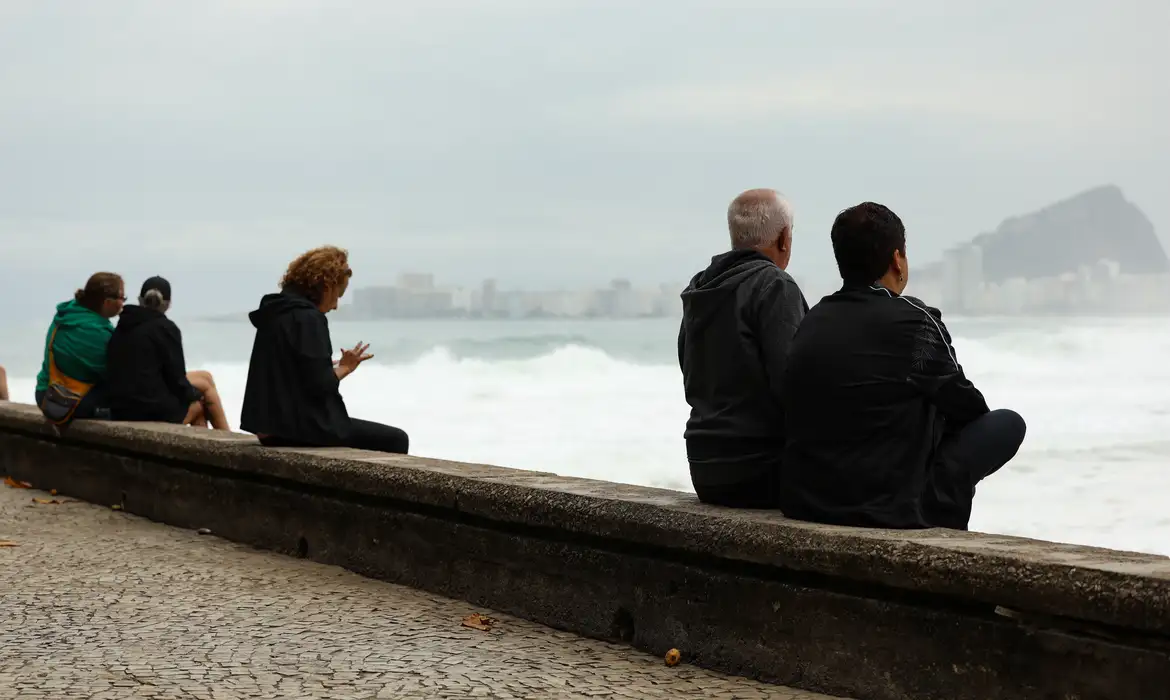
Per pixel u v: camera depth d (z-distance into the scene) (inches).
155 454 307.0
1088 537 423.8
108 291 358.6
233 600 216.1
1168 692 122.7
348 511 244.7
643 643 182.1
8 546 271.7
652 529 177.9
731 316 178.9
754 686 161.5
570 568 194.7
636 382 1005.2
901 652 147.6
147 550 267.6
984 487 531.5
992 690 138.3
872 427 159.8
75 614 203.6
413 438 763.4
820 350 162.6
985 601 137.8
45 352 361.4
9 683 158.7
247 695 154.0
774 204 184.9
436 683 161.2
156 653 176.4
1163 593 121.7
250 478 275.4
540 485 204.2
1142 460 605.9
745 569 167.3
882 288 165.5
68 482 357.4
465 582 216.5
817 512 162.7
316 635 189.6
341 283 282.0
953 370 160.9
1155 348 1197.1
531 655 178.4
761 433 175.9
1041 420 804.6
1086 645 129.4
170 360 346.3
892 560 146.4
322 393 269.1
